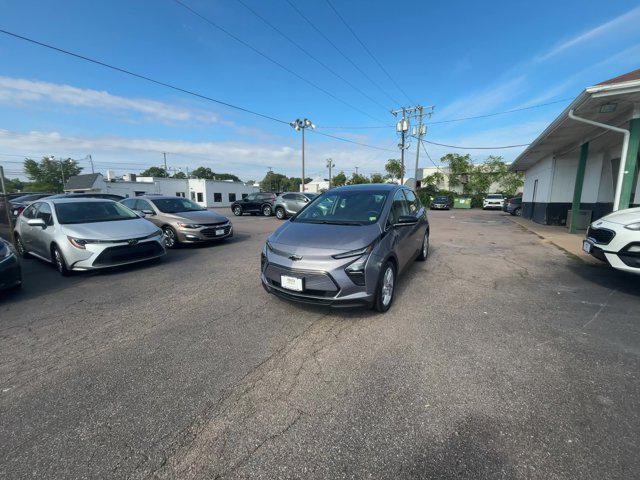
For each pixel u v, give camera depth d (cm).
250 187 4878
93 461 175
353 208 426
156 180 4031
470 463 168
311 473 165
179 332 328
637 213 428
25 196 1342
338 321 348
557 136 960
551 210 1312
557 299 411
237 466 170
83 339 316
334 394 227
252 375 252
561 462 167
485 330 323
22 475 166
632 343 293
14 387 240
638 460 167
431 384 236
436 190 3519
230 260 656
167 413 211
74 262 514
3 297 438
